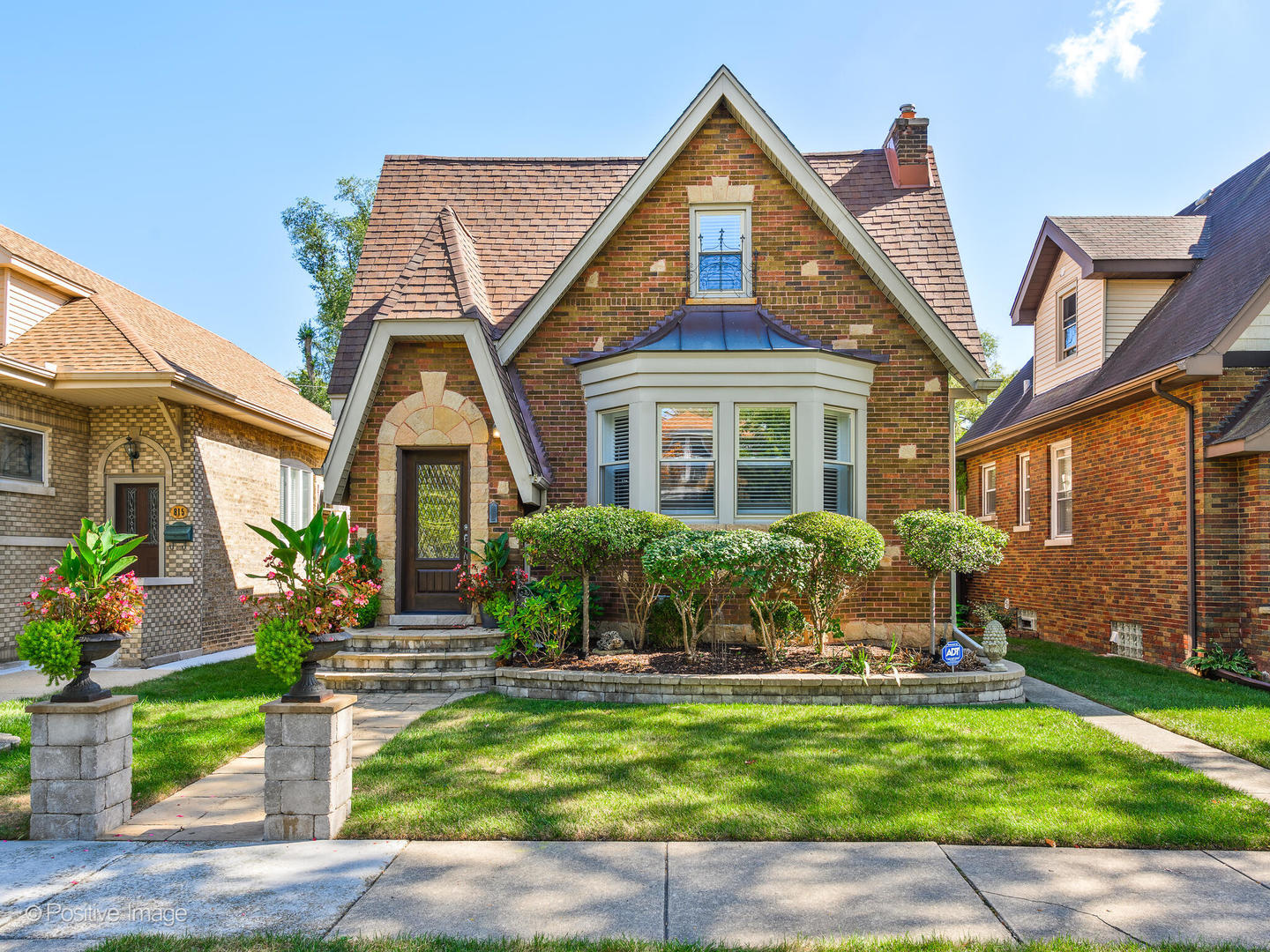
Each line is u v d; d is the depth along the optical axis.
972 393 11.31
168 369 11.73
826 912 3.98
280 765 5.01
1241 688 9.67
